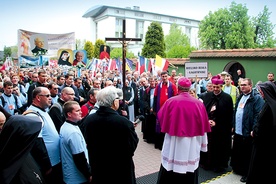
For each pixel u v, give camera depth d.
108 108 2.74
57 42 12.36
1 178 1.52
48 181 2.59
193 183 3.43
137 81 11.05
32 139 1.70
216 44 31.31
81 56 12.24
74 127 2.76
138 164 5.23
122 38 4.94
